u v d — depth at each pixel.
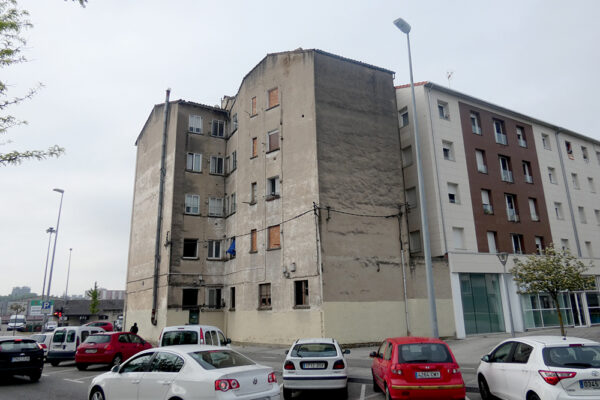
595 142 36.56
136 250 30.58
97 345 16.05
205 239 27.08
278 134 23.75
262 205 23.55
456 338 22.47
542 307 26.42
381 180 23.12
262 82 25.36
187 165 27.86
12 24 8.54
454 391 8.03
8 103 9.08
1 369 12.40
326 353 10.20
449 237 24.38
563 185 32.41
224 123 29.98
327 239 20.48
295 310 20.38
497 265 25.41
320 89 22.73
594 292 30.20
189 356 7.36
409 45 16.70
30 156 9.23
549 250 18.52
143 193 30.95
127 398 7.68
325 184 21.28
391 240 22.42
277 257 21.95
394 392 8.15
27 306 77.94
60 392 11.27
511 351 8.32
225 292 26.20
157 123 30.19
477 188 26.62
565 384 6.71
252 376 7.15
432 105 26.34
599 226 33.97
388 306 21.19
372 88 24.52
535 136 31.80
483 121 28.67
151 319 25.84
